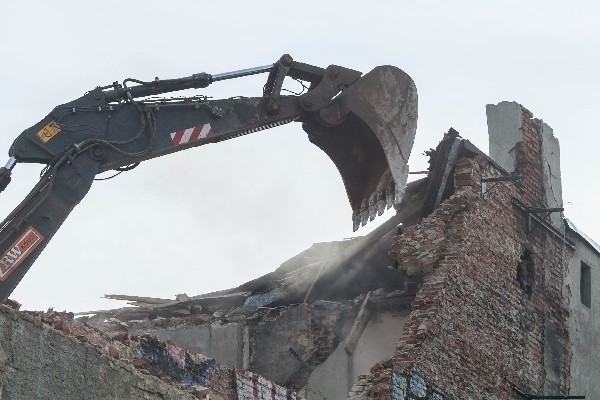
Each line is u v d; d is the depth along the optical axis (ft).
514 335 87.15
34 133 59.93
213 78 64.23
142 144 62.13
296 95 66.90
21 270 57.88
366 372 88.33
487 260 85.71
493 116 94.32
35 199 59.06
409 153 67.87
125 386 56.34
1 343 50.24
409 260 83.05
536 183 93.45
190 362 62.64
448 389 80.12
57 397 52.39
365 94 67.41
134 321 95.35
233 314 93.91
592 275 97.91
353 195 69.15
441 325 80.43
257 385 66.85
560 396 88.74
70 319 56.85
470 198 85.15
